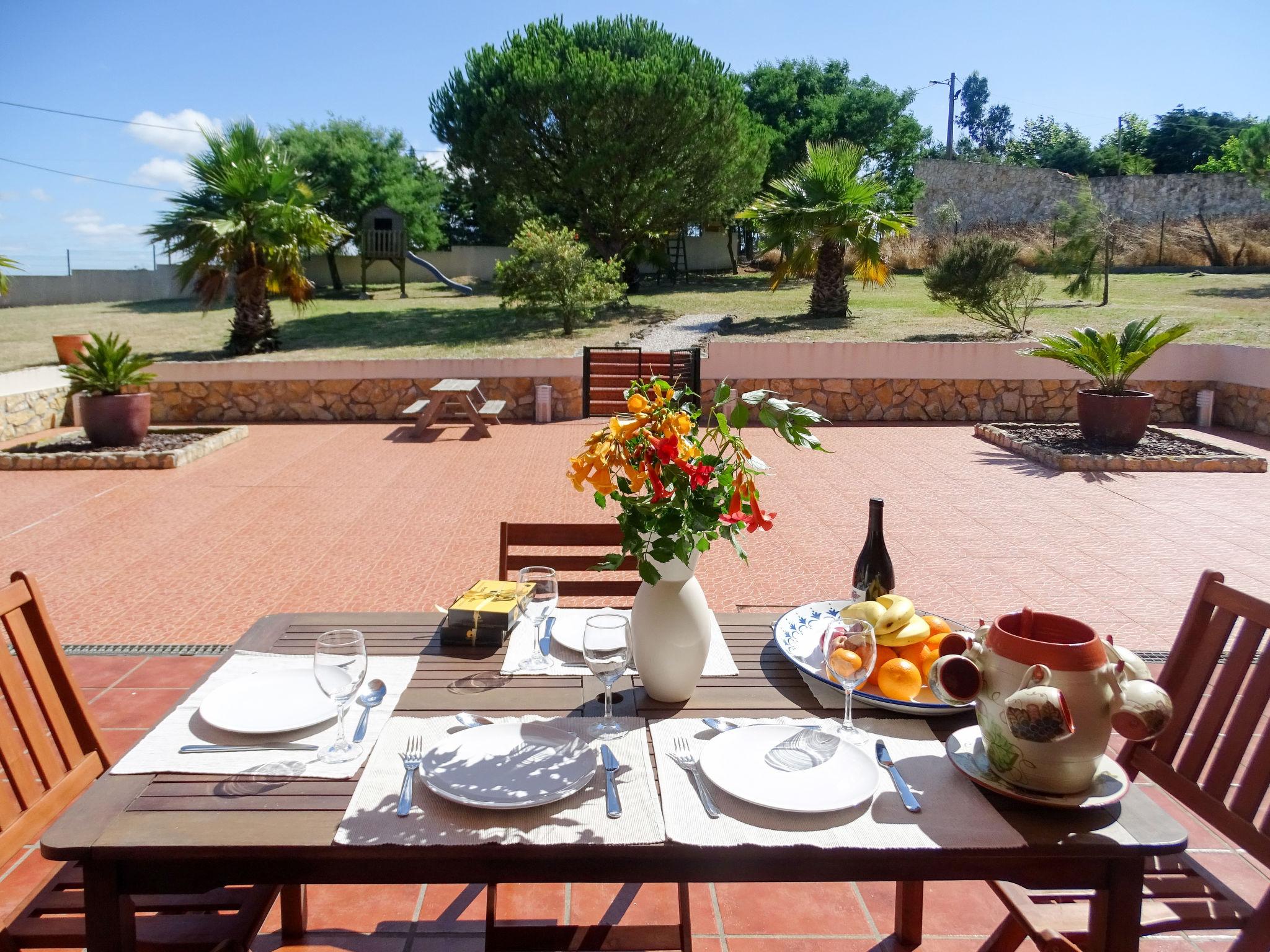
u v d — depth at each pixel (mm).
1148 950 2418
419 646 2309
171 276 27984
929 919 2508
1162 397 11422
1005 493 7898
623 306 19562
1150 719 1510
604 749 1764
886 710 1972
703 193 19938
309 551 6191
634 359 12117
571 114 18484
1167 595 5344
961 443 10305
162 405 11820
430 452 9688
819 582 5566
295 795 1601
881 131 34844
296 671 2096
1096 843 1474
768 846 1459
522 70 18547
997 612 5078
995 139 80438
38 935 1803
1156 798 3066
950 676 1603
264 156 14250
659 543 1785
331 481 8344
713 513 1778
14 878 2637
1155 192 25359
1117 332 13562
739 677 2156
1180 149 41094
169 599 5246
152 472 8773
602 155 18484
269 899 1986
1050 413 11695
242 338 14711
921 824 1530
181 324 19484
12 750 1861
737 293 22547
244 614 4996
